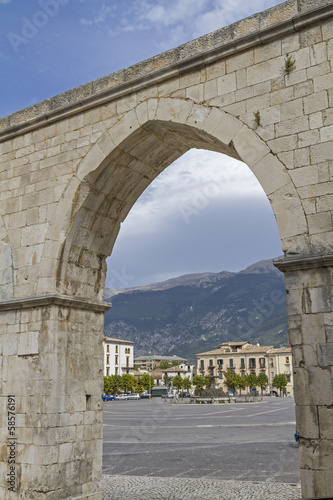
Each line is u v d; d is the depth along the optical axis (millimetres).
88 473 14711
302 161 11602
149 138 14930
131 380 116875
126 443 26250
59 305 14812
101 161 14844
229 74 13102
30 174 16422
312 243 11078
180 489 15078
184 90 13773
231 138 12727
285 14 12469
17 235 16234
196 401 74125
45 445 13672
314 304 10750
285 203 11602
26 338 14984
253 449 22641
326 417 10164
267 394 119938
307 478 10117
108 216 16344
